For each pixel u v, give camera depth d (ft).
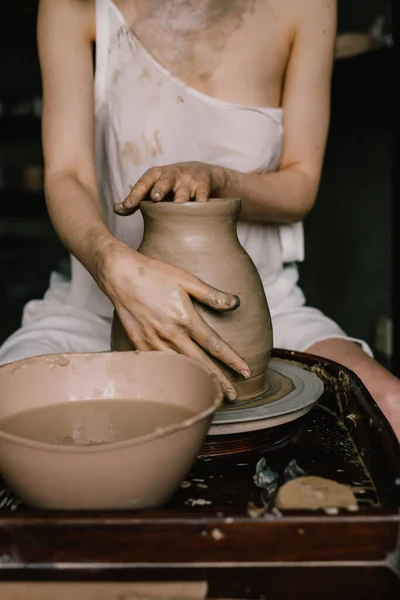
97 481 2.20
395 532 2.14
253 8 4.64
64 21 4.67
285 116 4.91
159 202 3.07
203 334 2.84
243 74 4.68
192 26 4.61
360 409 2.96
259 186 4.33
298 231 5.15
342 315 9.88
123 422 2.58
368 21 9.49
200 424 2.28
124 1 4.66
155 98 4.65
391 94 7.30
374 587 2.08
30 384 2.70
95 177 4.63
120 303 2.99
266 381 3.35
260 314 3.12
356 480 2.64
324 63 4.86
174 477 2.33
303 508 2.25
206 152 4.70
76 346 4.52
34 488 2.27
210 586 2.10
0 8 12.48
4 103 13.03
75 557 2.15
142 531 2.14
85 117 4.66
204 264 3.01
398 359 7.56
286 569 2.15
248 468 2.76
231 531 2.14
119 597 2.05
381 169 9.36
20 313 12.34
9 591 2.08
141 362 2.75
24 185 13.25
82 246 3.44
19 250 13.08
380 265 9.62
